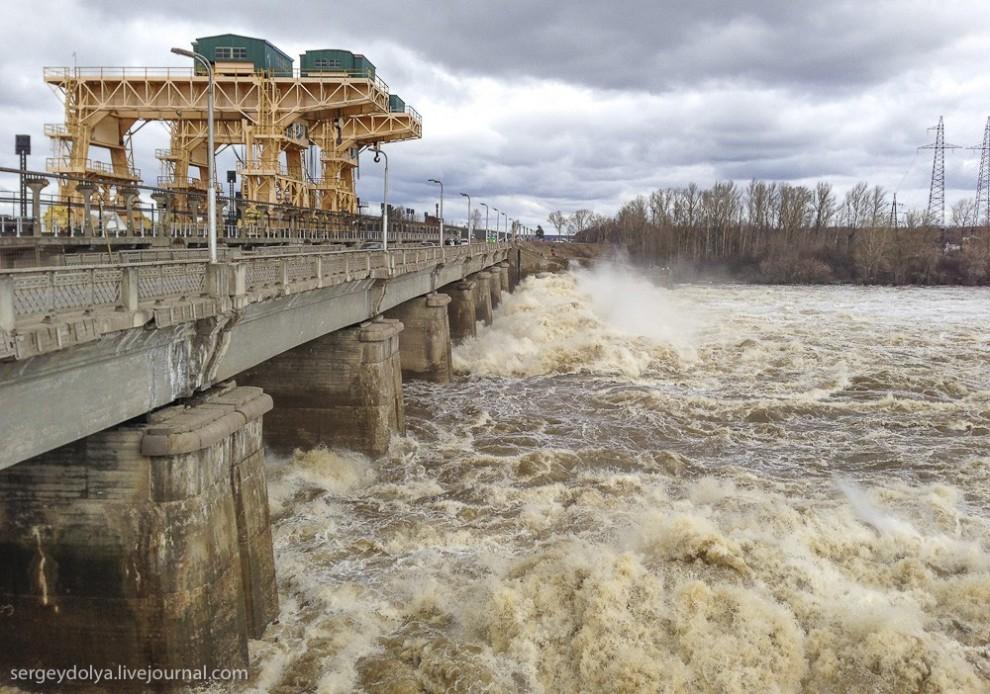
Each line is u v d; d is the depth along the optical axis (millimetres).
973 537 23828
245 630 18125
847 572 20922
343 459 31344
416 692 16672
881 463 31984
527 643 17812
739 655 16922
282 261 22094
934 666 16484
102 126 49281
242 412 18062
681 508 25938
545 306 75625
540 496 27500
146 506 15820
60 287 12859
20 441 12844
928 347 60500
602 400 43156
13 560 16094
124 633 16047
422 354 47594
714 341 62750
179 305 15945
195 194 36031
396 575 21500
